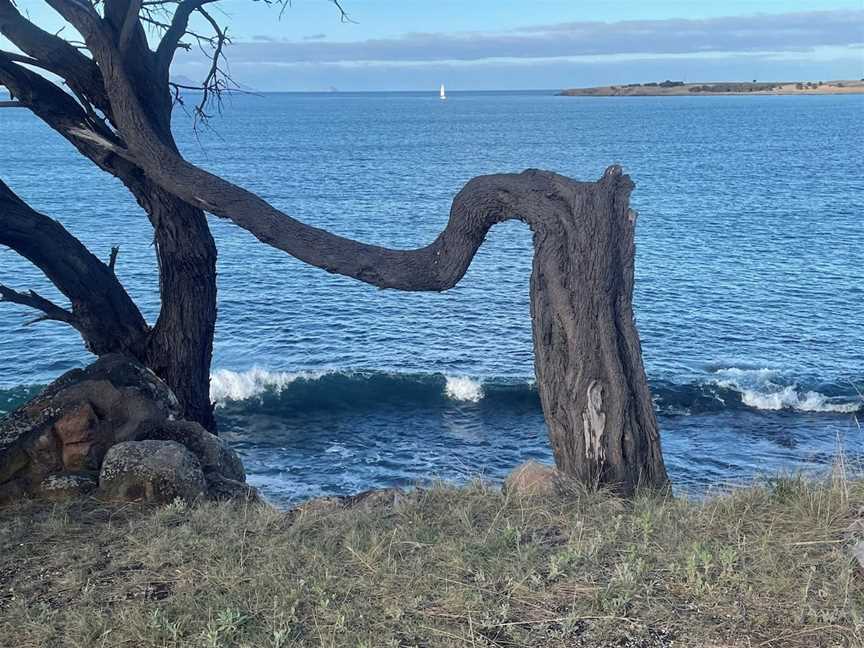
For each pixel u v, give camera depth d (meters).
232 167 91.81
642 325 28.62
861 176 80.56
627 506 6.72
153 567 5.36
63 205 59.28
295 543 5.57
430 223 51.59
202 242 10.45
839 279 35.72
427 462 17.73
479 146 121.56
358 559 5.27
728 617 4.37
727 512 5.89
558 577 4.87
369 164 94.94
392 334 27.86
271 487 16.34
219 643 4.30
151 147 8.77
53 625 4.61
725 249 43.31
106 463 7.24
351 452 18.31
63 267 10.20
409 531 5.76
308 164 95.44
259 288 34.34
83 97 9.75
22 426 7.62
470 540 5.49
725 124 184.12
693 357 25.08
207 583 5.05
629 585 4.65
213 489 7.84
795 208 59.12
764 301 31.89
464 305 31.64
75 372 8.46
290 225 8.48
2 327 28.27
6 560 5.64
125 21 8.70
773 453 17.92
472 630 4.28
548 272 7.71
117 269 37.62
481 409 21.00
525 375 23.44
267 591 4.84
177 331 10.61
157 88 9.97
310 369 23.98
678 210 58.03
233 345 26.66
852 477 7.03
